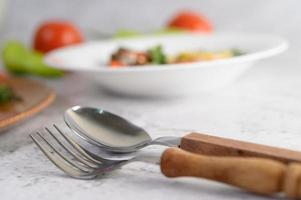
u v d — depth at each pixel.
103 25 1.18
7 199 0.54
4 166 0.63
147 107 0.79
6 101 0.76
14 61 0.96
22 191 0.55
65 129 0.72
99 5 1.17
